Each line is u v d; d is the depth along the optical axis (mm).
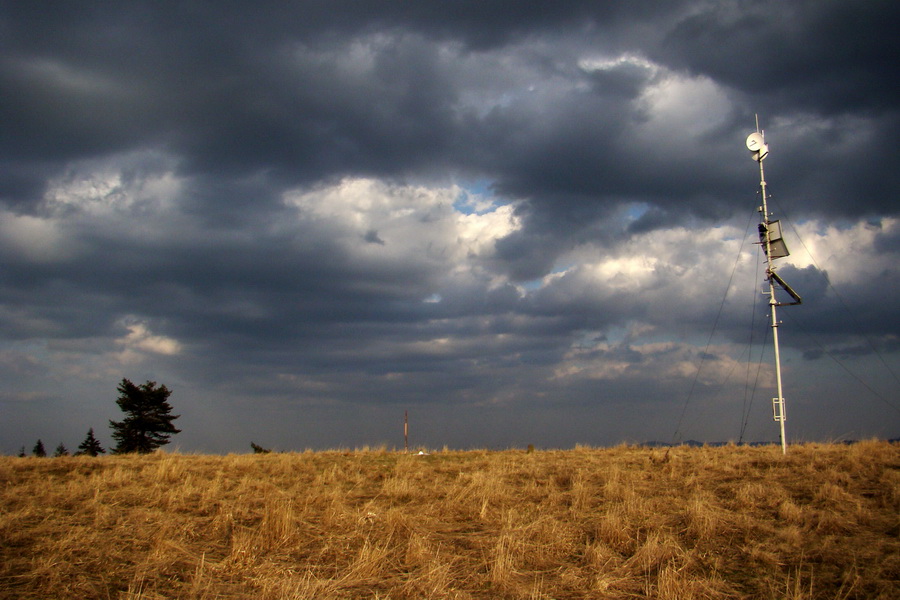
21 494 13703
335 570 9250
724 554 9773
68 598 7883
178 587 8469
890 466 15922
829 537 10133
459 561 9695
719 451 22656
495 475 16656
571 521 11891
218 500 13586
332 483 16375
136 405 55406
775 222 20453
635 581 8836
